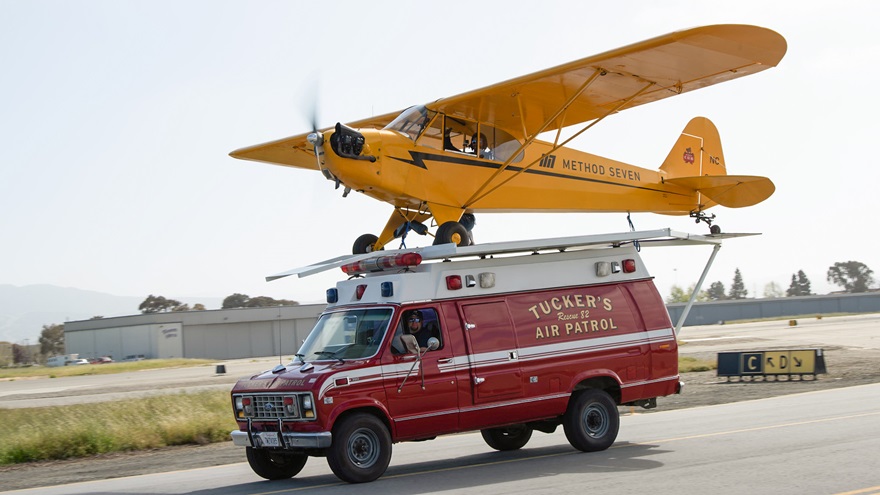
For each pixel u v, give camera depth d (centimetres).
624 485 719
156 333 7219
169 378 3738
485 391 868
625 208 1559
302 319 7525
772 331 5425
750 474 743
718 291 18288
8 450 1284
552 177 1437
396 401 821
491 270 906
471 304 885
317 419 781
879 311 9544
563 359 916
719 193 1608
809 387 1794
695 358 3061
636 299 981
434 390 841
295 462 905
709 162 1791
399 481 808
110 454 1327
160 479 967
